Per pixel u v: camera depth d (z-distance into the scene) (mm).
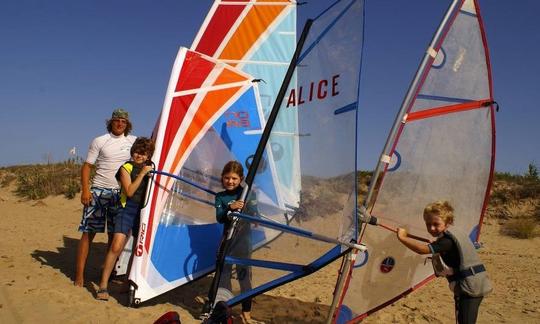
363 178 15523
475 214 5203
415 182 4773
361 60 4367
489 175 5156
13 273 6023
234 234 4891
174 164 5723
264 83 7457
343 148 4406
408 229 4859
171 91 5875
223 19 7656
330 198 4445
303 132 4793
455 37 4656
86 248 5770
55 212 13398
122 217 5375
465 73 4770
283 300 5957
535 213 13070
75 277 6152
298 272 4516
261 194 4934
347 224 4246
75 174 17656
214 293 4840
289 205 4746
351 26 4531
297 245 4598
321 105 4676
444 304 6121
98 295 5246
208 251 5750
